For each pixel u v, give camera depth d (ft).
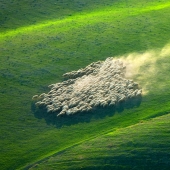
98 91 518.78
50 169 424.87
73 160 431.02
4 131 485.15
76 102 505.25
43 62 617.21
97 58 614.34
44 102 518.37
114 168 419.33
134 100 503.61
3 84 569.64
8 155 452.35
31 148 458.09
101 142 445.78
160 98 503.61
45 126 487.20
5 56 642.22
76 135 466.29
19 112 514.68
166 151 425.28
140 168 416.26
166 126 453.17
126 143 438.81
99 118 484.33
